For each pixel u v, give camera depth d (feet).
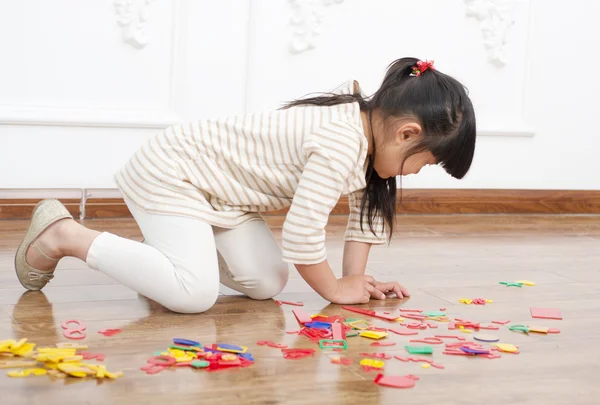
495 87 9.23
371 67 8.66
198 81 8.02
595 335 4.07
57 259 4.44
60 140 7.54
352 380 3.23
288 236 4.12
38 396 2.92
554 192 9.52
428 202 8.94
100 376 3.12
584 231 8.07
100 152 7.69
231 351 3.50
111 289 4.71
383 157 4.26
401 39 8.75
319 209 4.08
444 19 8.89
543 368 3.49
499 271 5.77
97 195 7.72
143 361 3.37
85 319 4.02
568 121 9.59
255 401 2.96
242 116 4.44
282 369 3.33
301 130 4.25
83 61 7.56
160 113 7.86
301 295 4.77
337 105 4.38
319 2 8.32
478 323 4.15
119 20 7.59
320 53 8.43
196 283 4.13
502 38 9.10
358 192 4.75
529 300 4.84
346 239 4.85
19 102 7.40
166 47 7.82
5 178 7.42
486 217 8.87
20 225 7.04
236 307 4.42
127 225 7.27
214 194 4.33
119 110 7.70
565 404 3.08
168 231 4.23
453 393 3.14
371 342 3.78
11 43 7.32
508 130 9.23
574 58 9.53
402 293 4.82
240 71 8.16
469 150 4.19
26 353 3.33
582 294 5.07
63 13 7.43
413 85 4.12
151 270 4.13
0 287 4.64
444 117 4.06
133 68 7.74
